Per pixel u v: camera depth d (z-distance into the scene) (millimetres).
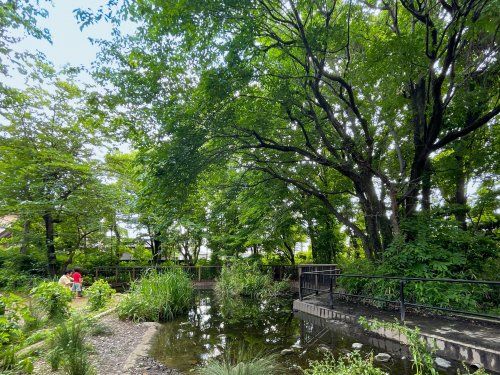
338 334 7930
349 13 8727
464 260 8180
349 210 15961
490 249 8859
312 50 8383
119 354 6230
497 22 5918
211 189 12844
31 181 16234
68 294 8500
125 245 24328
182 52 8891
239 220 18953
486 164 10508
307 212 16062
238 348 7074
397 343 6523
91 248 21594
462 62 9289
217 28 7730
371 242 10750
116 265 22141
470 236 8969
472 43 8578
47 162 15883
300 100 10125
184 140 8219
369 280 9477
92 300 10281
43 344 5852
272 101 9453
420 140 10031
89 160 17797
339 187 14648
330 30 8047
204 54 8320
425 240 8938
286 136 11719
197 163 8859
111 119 10086
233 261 18672
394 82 8312
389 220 10406
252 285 15672
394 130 10836
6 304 5344
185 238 22172
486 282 5629
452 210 10320
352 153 9945
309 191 11953
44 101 16422
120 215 20406
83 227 19516
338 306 9516
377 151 11586
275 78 9359
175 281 11359
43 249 17641
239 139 9984
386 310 8594
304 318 10070
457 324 6867
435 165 10992
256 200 13938
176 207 9773
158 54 8836
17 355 5105
